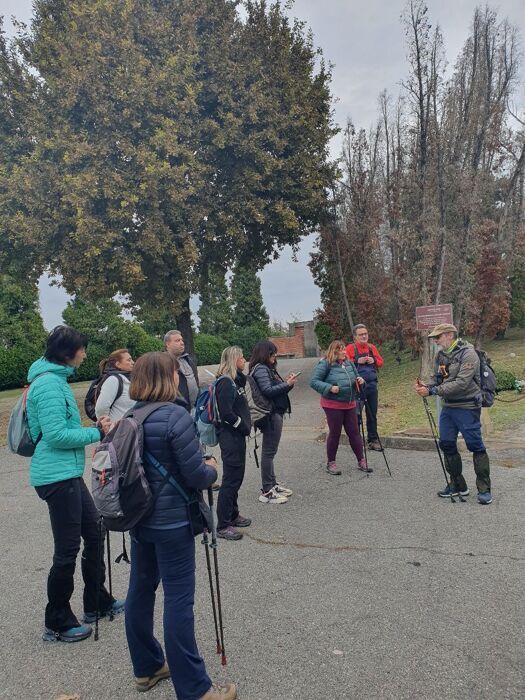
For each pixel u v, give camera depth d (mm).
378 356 8055
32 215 13344
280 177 16219
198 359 35469
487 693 2627
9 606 3889
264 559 4402
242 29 16094
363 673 2830
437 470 6809
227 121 14781
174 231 14781
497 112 17750
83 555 3551
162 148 13562
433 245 15859
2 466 8977
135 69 13539
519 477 6246
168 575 2564
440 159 15531
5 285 26172
